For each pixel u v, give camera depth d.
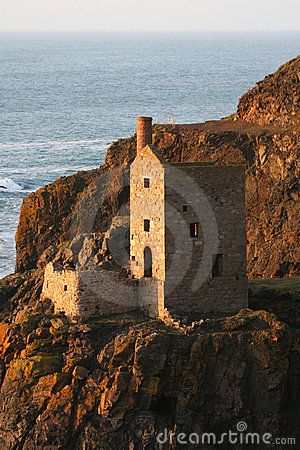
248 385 157.25
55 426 154.88
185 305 166.38
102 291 166.38
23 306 194.75
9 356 163.38
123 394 154.50
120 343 156.38
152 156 165.38
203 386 156.12
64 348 161.25
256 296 180.38
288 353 159.50
